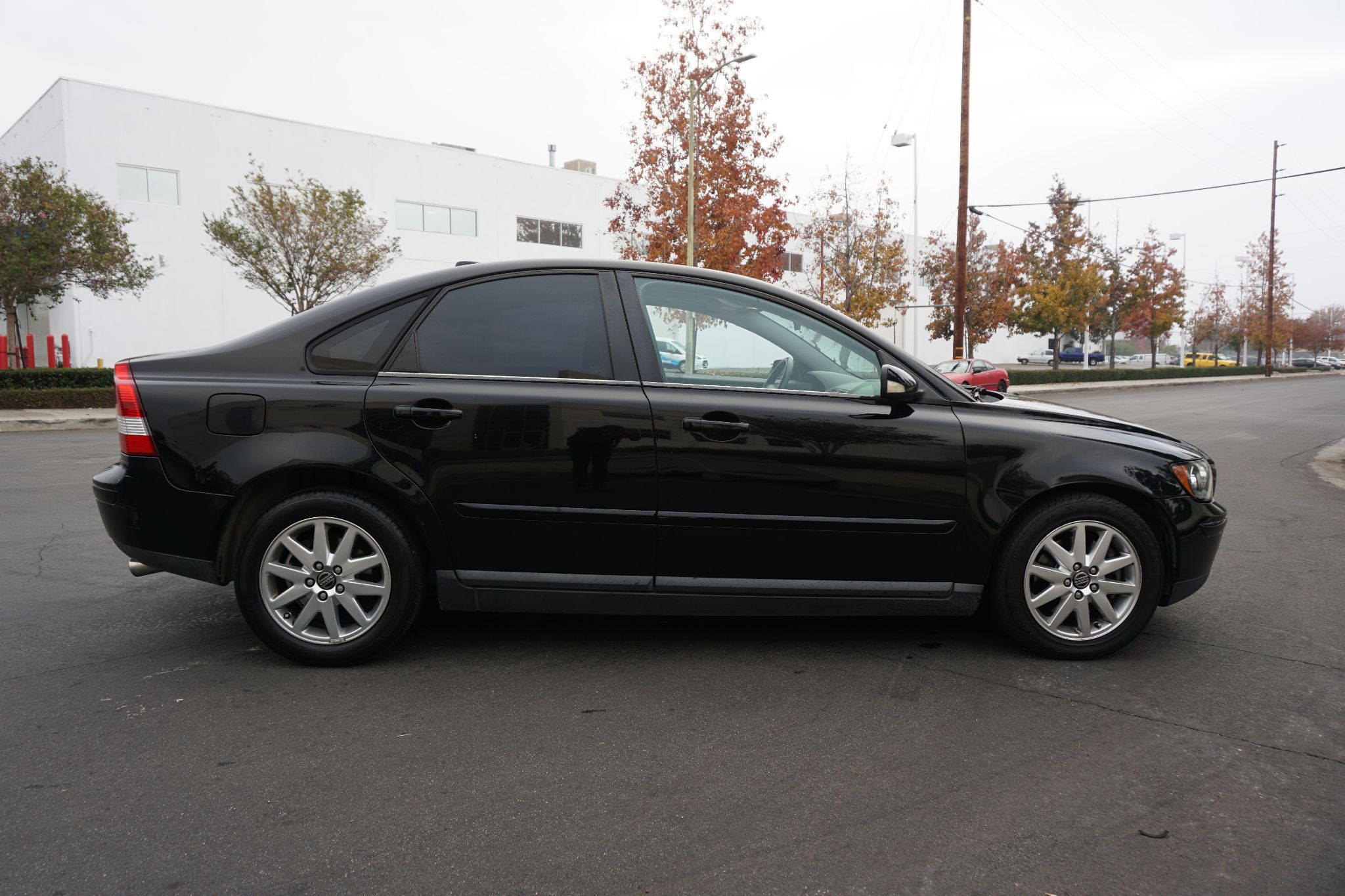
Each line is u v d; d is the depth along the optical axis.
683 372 3.48
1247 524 6.72
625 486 3.36
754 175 22.00
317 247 21.11
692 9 21.36
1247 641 3.87
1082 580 3.54
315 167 28.50
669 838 2.22
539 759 2.66
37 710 2.97
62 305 25.55
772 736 2.85
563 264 3.56
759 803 2.41
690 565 3.43
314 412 3.29
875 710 3.06
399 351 3.40
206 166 26.41
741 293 3.60
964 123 25.22
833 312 3.60
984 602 3.82
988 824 2.31
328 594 3.35
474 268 3.52
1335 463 10.83
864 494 3.42
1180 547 3.56
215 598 4.35
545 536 3.38
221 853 2.12
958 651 3.70
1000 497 3.46
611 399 3.37
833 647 3.73
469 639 3.77
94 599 4.31
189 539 3.30
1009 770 2.62
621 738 2.82
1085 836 2.25
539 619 4.07
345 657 3.38
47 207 18.47
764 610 3.48
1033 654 3.65
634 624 4.02
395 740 2.78
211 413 3.28
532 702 3.10
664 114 21.91
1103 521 3.51
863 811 2.37
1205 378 48.09
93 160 24.47
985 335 38.81
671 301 3.57
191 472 3.26
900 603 3.52
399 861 2.10
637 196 36.56
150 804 2.35
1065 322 39.16
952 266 37.91
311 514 3.30
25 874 2.02
